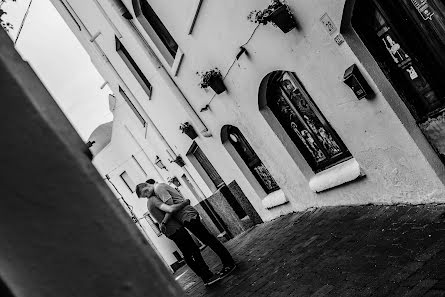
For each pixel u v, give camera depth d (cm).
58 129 51
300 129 724
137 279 53
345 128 562
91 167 53
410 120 454
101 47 1325
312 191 761
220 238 1289
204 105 935
